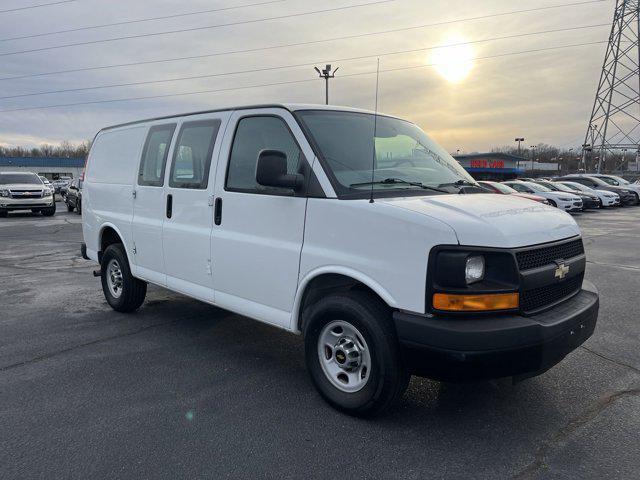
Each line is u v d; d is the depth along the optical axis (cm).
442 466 292
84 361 452
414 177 397
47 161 8550
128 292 581
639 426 337
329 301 343
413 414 353
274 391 391
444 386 398
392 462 296
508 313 300
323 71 2948
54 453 304
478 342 285
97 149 642
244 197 404
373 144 398
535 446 313
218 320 579
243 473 285
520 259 304
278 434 327
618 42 4628
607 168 6919
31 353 472
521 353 292
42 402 371
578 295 365
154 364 445
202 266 449
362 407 334
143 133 541
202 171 448
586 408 362
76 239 1338
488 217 314
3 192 2028
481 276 298
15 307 640
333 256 340
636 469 288
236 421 343
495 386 398
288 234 372
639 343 497
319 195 352
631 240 1337
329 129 385
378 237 317
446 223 297
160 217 500
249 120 414
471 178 444
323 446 312
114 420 345
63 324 564
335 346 353
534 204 377
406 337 303
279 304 384
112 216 582
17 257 1045
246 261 404
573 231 361
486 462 296
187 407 364
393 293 310
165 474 284
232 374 424
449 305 292
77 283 787
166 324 564
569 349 322
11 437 322
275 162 347
